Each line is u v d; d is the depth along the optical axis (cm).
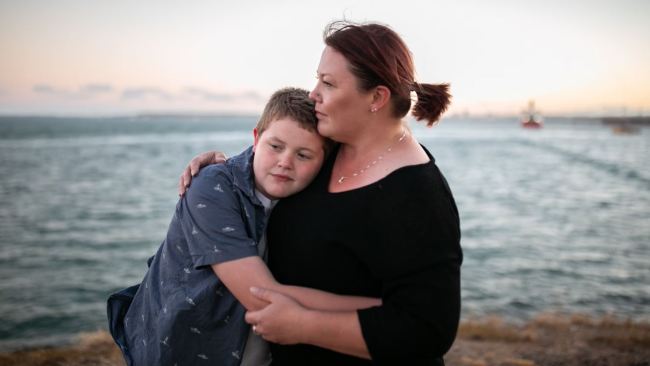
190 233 190
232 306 191
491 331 894
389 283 174
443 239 173
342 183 194
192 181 203
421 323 166
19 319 1348
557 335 892
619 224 3062
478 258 2156
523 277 1856
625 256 2230
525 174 6222
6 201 3662
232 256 183
